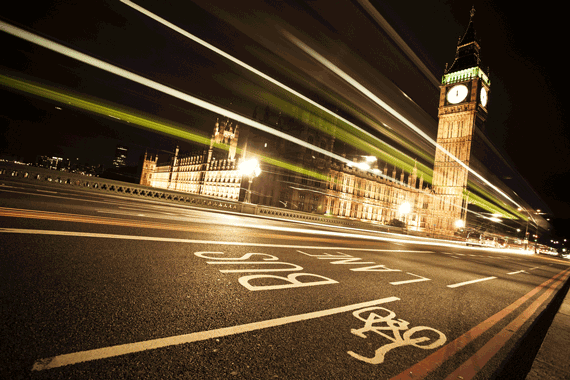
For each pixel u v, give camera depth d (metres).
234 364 2.15
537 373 2.48
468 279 8.38
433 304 4.80
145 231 7.26
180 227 8.99
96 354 1.99
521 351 3.35
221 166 94.94
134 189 22.45
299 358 2.39
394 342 3.00
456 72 90.19
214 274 4.45
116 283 3.41
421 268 8.88
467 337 3.51
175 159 132.75
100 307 2.72
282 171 72.31
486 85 89.88
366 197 86.25
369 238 19.77
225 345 2.42
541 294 8.09
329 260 7.34
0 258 3.56
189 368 2.01
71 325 2.31
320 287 4.66
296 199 69.06
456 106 88.50
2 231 4.99
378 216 90.00
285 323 3.06
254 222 16.44
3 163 17.47
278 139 77.50
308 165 72.25
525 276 12.37
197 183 109.12
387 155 94.50
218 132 105.25
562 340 3.44
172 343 2.30
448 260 13.20
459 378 2.44
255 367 2.15
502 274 11.50
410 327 3.54
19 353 1.84
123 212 10.63
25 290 2.79
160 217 10.90
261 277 4.69
